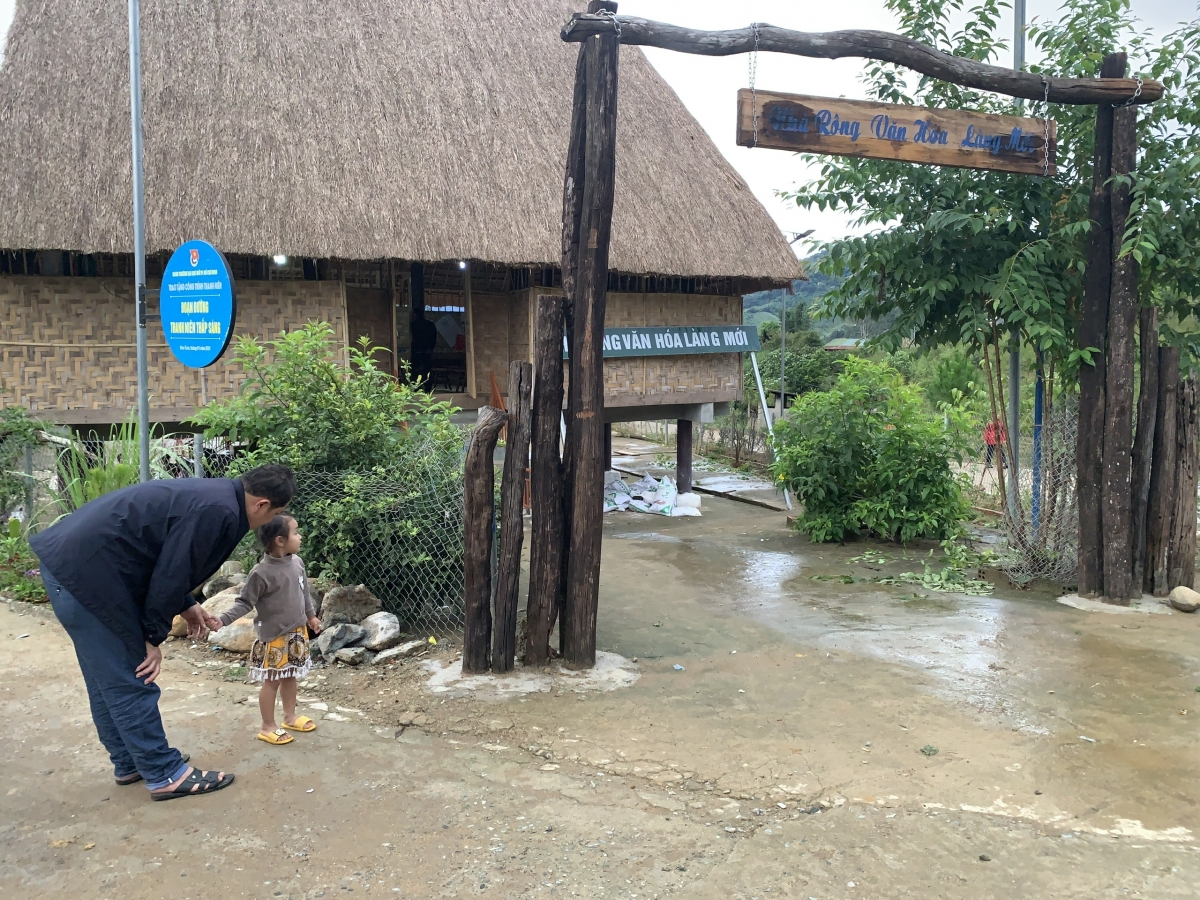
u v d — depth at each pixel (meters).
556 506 5.36
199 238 8.90
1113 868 3.21
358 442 6.46
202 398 9.66
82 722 4.48
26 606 6.44
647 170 12.62
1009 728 4.48
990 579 7.98
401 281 12.44
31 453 8.17
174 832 3.42
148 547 3.53
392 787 3.82
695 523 12.54
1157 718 4.61
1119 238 6.79
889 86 8.13
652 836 3.43
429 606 6.23
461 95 11.83
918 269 7.75
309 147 10.11
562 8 14.53
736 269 11.93
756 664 5.54
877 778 3.93
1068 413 7.56
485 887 3.08
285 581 4.18
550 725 4.51
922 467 9.85
